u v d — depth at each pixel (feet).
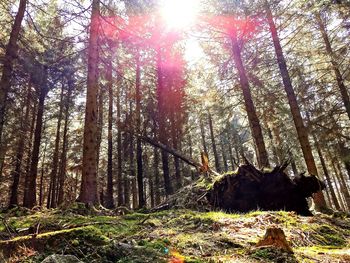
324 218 16.37
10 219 19.94
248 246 10.14
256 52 44.75
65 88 74.13
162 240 10.63
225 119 53.21
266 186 23.00
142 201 58.49
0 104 34.01
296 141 59.93
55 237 9.87
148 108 61.05
